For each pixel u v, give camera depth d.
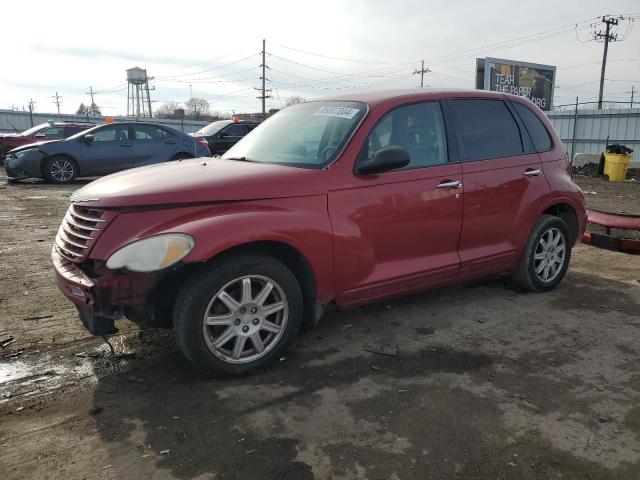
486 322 4.46
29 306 4.62
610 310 4.79
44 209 9.54
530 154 4.96
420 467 2.62
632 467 2.64
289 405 3.15
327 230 3.61
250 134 4.79
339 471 2.58
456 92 4.61
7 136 16.50
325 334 4.16
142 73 65.06
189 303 3.20
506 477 2.56
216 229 3.19
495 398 3.25
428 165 4.20
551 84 34.81
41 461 2.64
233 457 2.68
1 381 3.39
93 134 13.23
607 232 7.30
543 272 5.18
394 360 3.74
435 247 4.27
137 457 2.67
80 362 3.65
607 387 3.41
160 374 3.51
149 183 3.38
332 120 4.15
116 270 3.08
